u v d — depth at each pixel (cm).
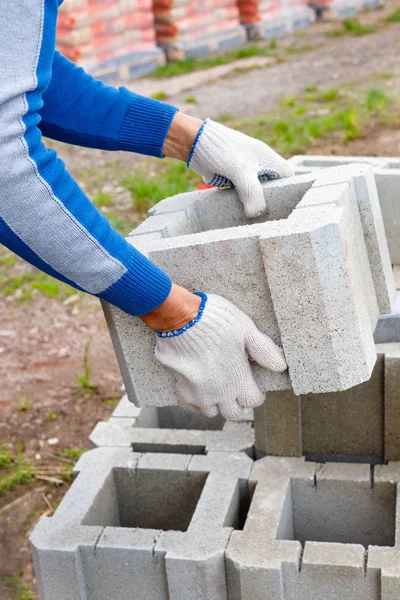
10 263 519
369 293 179
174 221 195
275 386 172
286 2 1112
